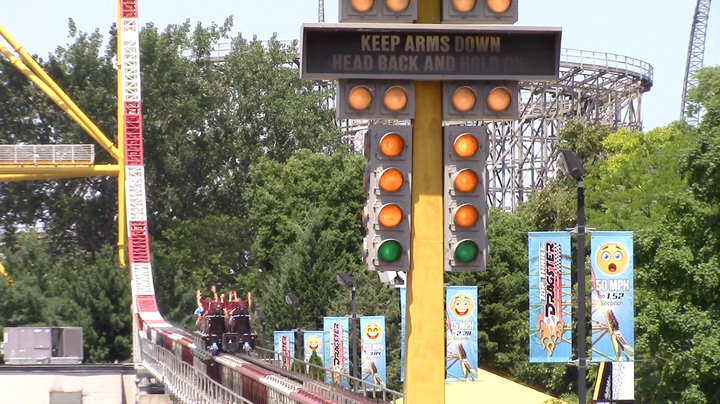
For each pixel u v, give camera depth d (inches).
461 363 6284.5
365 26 2041.1
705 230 5625.0
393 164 2028.8
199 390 6678.2
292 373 5787.4
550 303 5196.9
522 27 2063.2
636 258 5915.4
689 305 5511.8
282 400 4584.2
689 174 5821.9
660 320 5487.2
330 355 7308.1
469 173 2026.3
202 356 7445.9
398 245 2011.6
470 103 2063.2
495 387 7381.9
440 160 2071.9
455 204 2034.9
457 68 2058.3
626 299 4736.7
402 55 2054.6
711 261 5511.8
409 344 2050.9
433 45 2057.1
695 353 5270.7
